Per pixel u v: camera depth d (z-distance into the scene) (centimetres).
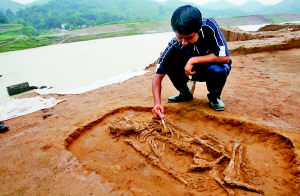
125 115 307
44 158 199
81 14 15725
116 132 251
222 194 152
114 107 328
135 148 218
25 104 459
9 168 190
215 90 267
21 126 321
